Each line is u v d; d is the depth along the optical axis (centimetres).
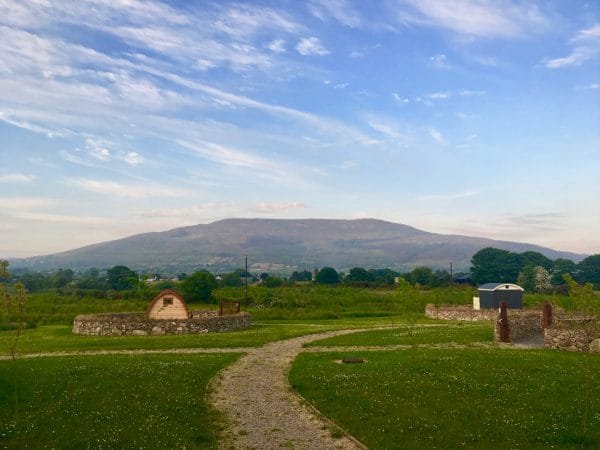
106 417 2230
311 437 2067
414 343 4559
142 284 10094
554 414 2234
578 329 3959
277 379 3170
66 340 5144
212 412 2412
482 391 2620
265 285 14138
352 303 9319
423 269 19775
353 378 2969
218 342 4825
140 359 3719
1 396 2559
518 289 7669
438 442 1930
